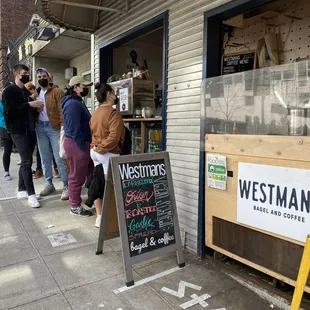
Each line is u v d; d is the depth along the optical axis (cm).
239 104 264
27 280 264
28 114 443
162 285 259
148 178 278
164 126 345
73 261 298
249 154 240
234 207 258
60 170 485
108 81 481
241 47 361
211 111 284
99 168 349
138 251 264
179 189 328
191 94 308
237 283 262
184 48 314
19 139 440
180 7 316
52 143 488
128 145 383
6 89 425
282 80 235
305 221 208
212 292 250
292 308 179
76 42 697
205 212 290
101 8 383
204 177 293
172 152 335
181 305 233
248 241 251
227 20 312
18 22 1204
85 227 382
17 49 1049
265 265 240
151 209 275
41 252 315
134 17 389
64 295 244
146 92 439
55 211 438
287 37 323
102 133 342
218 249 279
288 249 222
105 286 257
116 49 509
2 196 506
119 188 262
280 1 324
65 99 408
